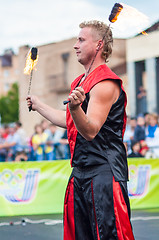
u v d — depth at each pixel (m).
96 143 2.83
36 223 6.48
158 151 9.53
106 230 2.78
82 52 2.92
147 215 7.07
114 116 2.82
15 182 7.34
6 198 7.29
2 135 13.38
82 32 2.93
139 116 9.65
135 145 9.07
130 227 2.83
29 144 10.96
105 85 2.75
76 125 2.59
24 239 5.41
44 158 10.39
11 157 11.27
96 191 2.81
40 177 7.46
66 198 2.98
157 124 9.72
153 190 7.89
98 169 2.83
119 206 2.80
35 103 3.26
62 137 10.02
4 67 86.19
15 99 68.19
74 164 2.93
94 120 2.66
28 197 7.39
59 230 5.96
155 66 13.95
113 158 2.83
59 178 7.53
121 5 2.87
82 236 2.90
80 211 2.90
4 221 6.69
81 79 3.06
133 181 7.78
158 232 5.77
